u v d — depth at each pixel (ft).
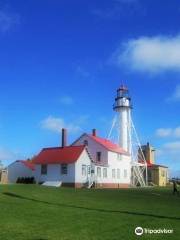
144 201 126.31
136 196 145.69
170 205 116.78
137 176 297.74
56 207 97.96
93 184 234.79
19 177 253.44
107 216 87.92
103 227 75.25
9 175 265.54
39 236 65.92
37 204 100.83
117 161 269.64
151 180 344.49
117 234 70.13
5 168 263.29
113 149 269.03
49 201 109.70
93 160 242.37
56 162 227.61
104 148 259.39
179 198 144.36
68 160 224.53
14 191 128.26
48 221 78.43
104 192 161.17
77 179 223.10
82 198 125.18
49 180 229.45
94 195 141.18
